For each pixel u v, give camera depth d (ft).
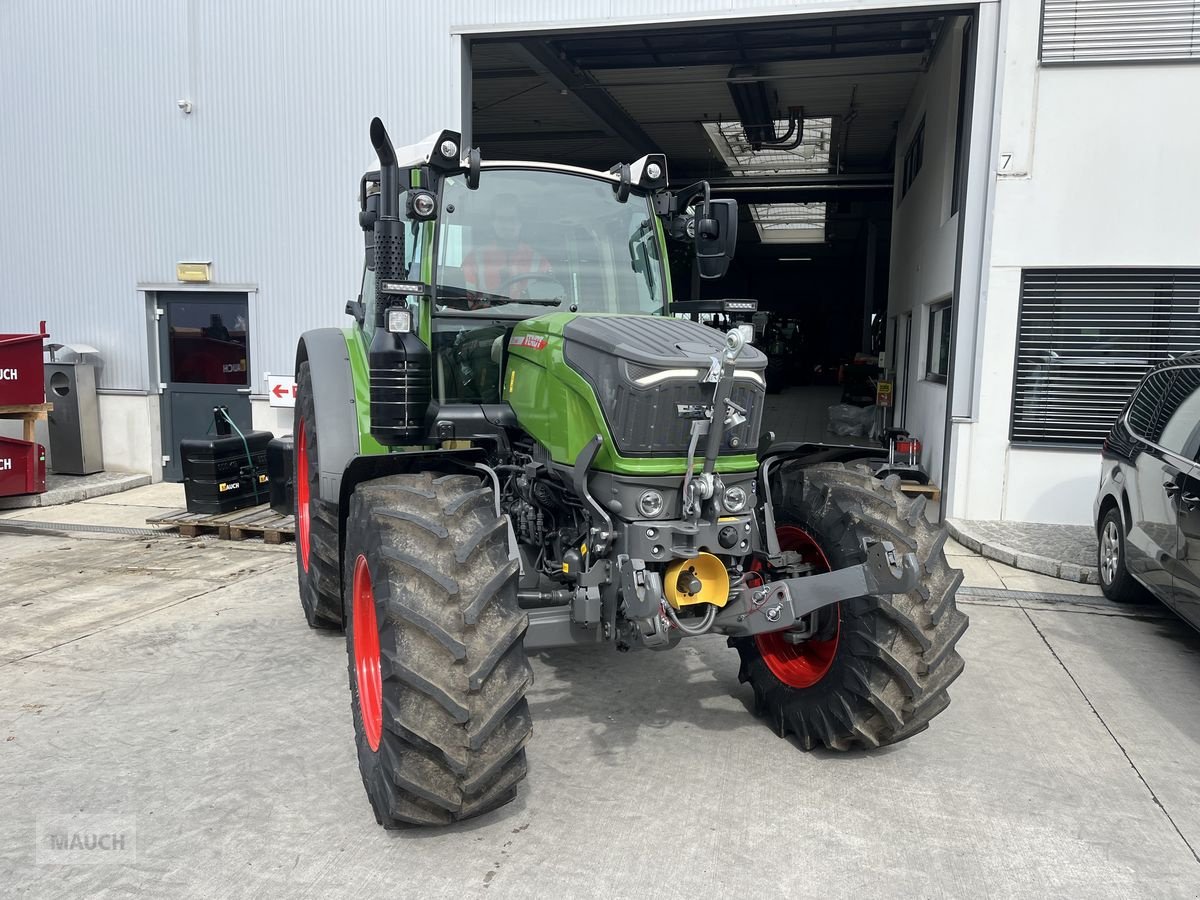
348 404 15.42
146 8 30.22
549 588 13.55
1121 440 19.61
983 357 24.98
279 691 14.12
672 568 10.55
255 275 30.58
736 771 11.67
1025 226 24.36
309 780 11.30
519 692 9.46
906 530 11.43
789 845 9.97
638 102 42.22
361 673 10.93
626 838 10.05
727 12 25.49
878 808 10.82
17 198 32.19
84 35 30.86
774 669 12.91
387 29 28.37
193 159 30.58
